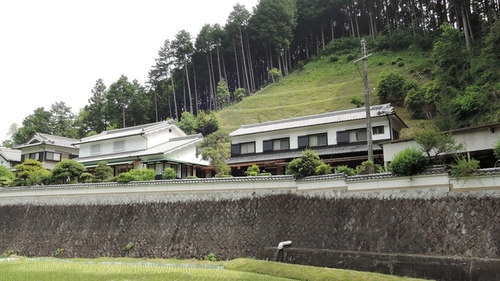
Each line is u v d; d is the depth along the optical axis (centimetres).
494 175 1505
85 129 7494
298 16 8725
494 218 1452
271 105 6619
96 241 2455
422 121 4431
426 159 1697
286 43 8088
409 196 1702
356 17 8612
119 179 2623
